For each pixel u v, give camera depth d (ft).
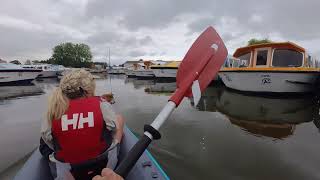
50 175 8.54
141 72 105.81
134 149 4.87
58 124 6.21
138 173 8.08
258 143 16.28
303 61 33.35
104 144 6.56
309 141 16.60
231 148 15.34
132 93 45.88
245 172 12.28
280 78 31.40
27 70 67.62
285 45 34.35
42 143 7.50
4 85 65.72
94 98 6.71
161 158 13.87
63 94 6.51
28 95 45.44
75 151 6.26
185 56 6.68
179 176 11.91
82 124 6.24
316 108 27.58
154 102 33.73
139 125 21.03
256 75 33.06
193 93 6.14
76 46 263.90
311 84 32.86
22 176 7.89
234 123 21.34
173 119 22.79
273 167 12.76
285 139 17.06
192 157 14.02
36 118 24.95
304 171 12.34
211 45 6.98
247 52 39.09
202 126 20.38
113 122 6.63
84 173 6.54
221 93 43.93
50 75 107.34
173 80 74.28
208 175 12.01
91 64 266.57
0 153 15.07
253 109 27.50
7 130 20.45
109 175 4.27
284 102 31.24
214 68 6.73
